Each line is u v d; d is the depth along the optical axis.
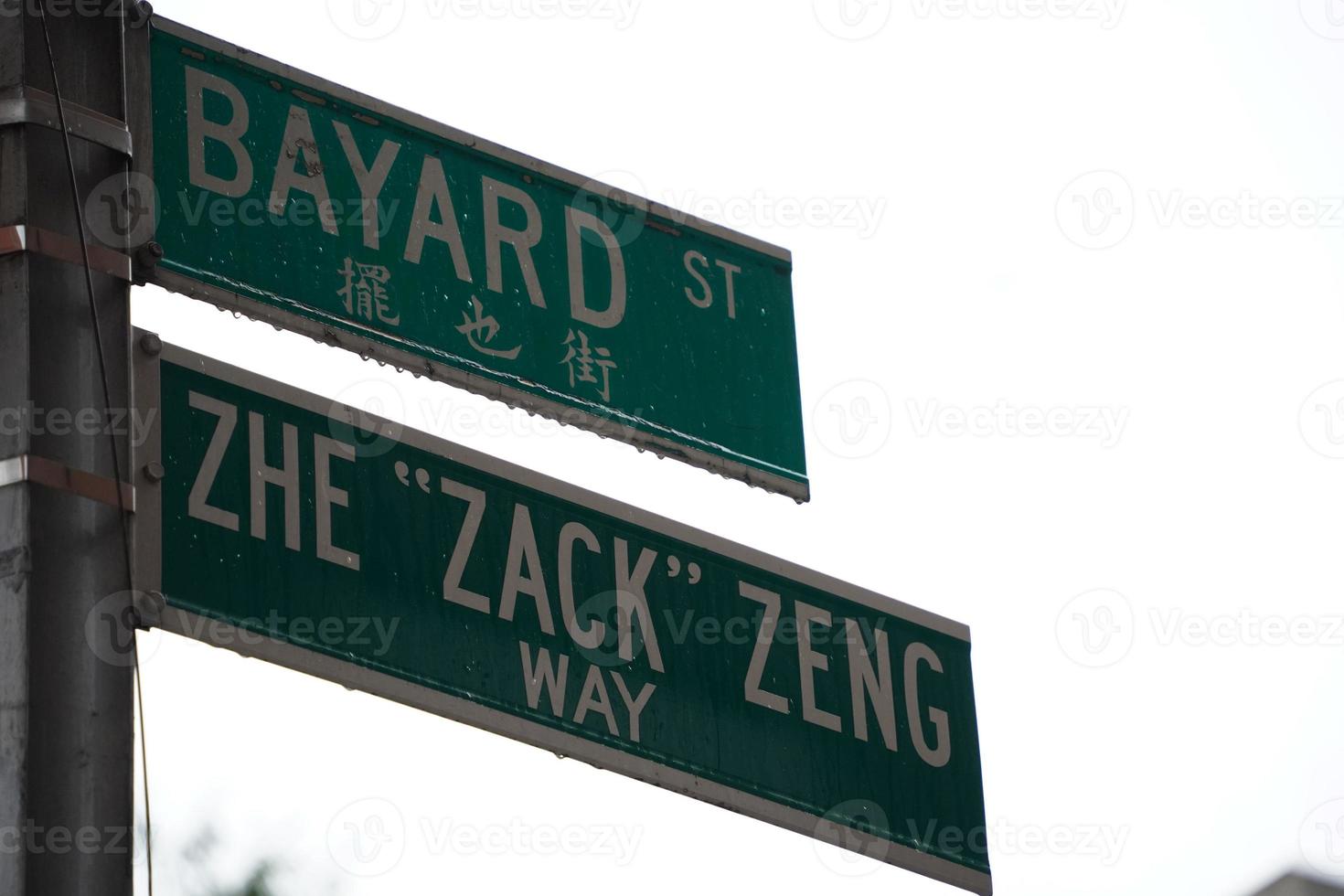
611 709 6.36
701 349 7.11
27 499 5.14
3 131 5.56
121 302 5.61
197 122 6.27
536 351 6.69
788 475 7.11
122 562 5.27
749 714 6.67
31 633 5.04
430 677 6.01
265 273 6.18
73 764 5.01
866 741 6.93
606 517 6.66
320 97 6.61
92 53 5.86
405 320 6.42
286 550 5.88
